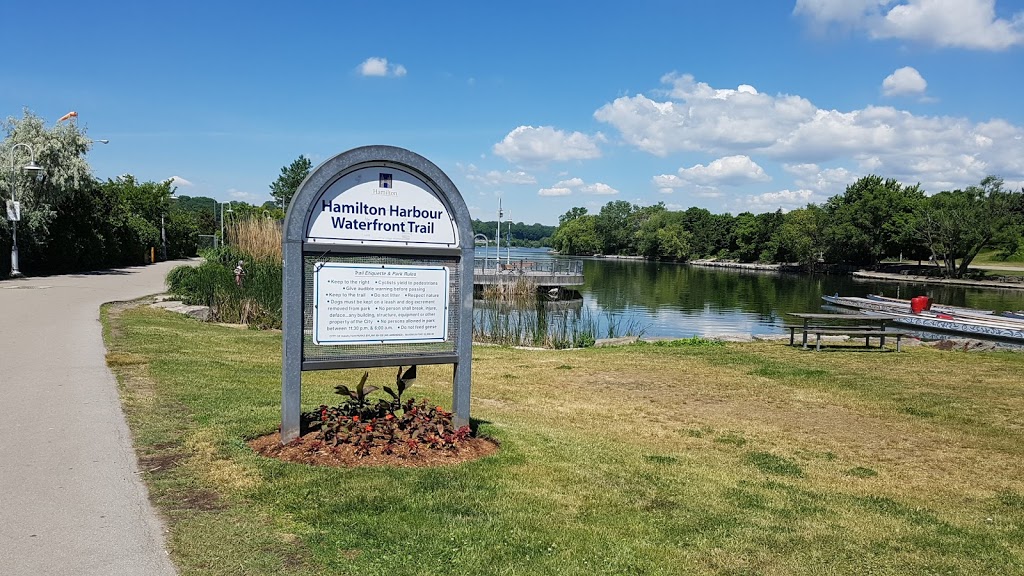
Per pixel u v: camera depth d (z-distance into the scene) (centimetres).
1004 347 1631
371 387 568
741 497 522
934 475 642
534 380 1103
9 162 2872
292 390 525
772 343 1677
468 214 576
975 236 6981
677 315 3228
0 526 368
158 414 616
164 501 410
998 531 485
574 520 429
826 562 400
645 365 1295
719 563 386
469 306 585
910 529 475
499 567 349
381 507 415
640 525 433
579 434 720
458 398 593
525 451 582
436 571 338
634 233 14488
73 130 3134
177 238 5734
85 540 354
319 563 338
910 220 7738
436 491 451
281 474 462
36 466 467
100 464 474
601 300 4091
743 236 11081
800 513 493
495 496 454
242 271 1789
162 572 322
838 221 8494
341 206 534
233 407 653
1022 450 743
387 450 520
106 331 1157
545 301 3834
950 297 4953
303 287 525
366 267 544
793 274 8288
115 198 4041
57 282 2422
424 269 566
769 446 732
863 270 8231
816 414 905
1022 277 7044
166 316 1548
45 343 1002
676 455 660
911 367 1312
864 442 764
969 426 848
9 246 2794
